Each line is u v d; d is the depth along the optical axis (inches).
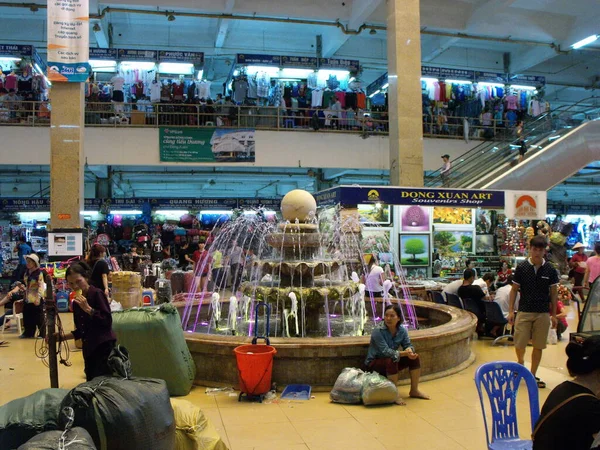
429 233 539.5
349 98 706.8
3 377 247.1
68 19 404.5
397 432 170.1
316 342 218.1
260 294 265.6
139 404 111.2
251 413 189.2
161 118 653.9
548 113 639.1
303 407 195.9
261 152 629.3
